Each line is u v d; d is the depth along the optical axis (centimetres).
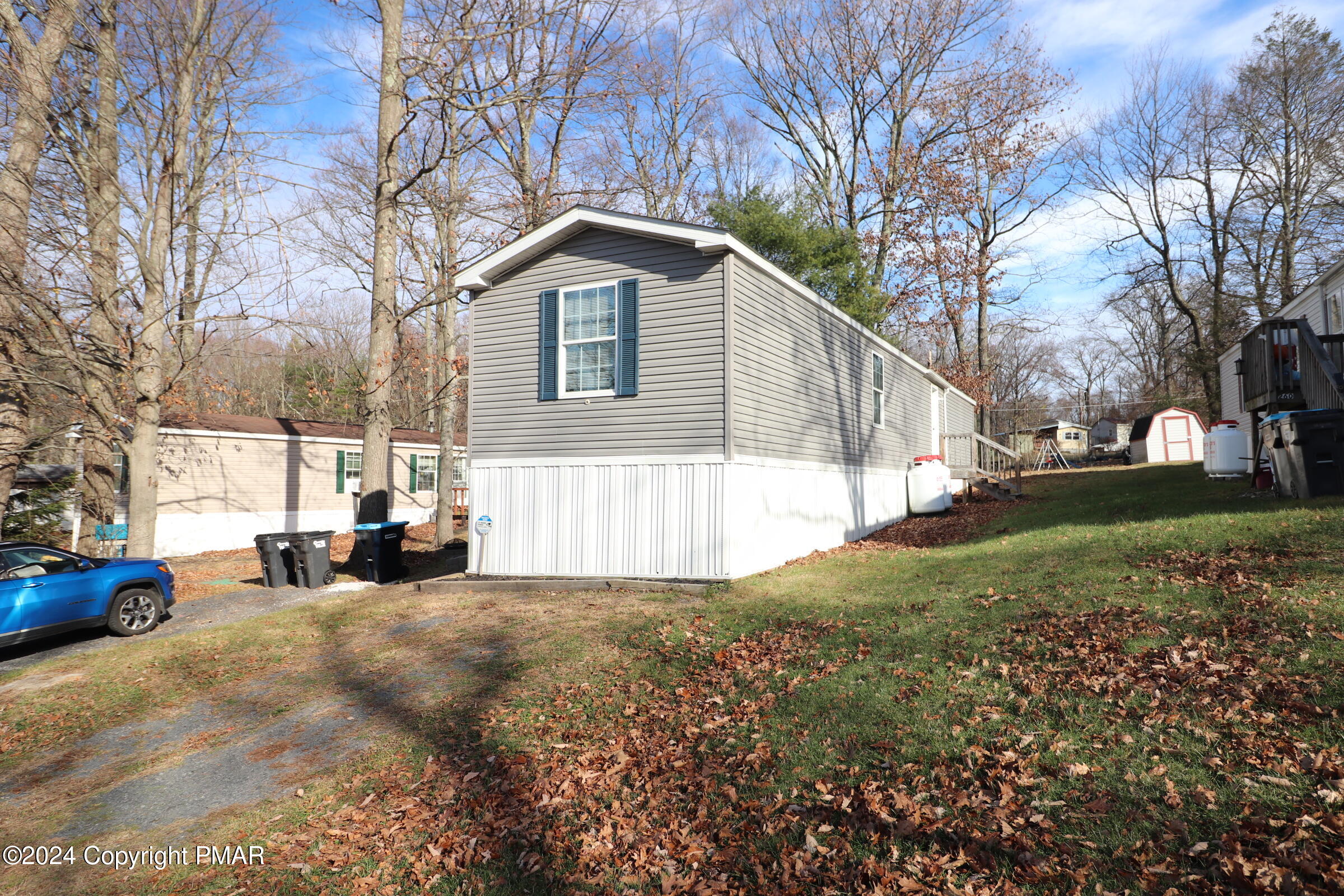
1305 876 307
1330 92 2980
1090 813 376
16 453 1372
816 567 1185
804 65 3447
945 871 356
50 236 1331
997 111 3184
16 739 720
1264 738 412
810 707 578
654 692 679
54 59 1368
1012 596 777
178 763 642
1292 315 1803
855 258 2886
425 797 537
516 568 1223
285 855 479
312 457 2508
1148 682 505
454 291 1702
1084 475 2609
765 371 1197
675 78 3145
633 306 1146
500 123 2212
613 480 1154
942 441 2441
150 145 1475
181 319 1697
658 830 454
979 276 3284
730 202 3077
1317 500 986
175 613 1252
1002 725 486
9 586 993
